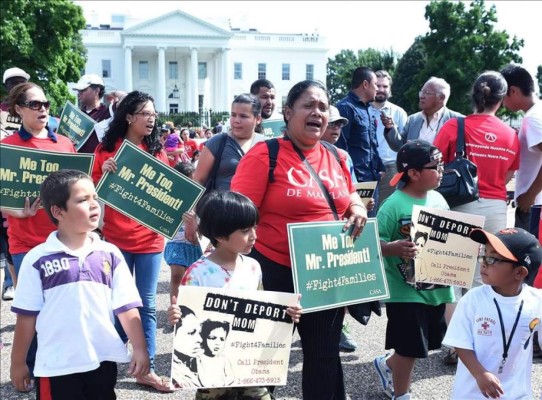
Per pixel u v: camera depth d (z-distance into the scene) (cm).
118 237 426
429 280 373
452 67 4325
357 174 612
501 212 482
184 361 268
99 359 277
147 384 430
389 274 375
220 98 6706
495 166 477
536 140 482
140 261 432
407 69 4975
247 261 299
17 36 3084
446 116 667
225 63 6512
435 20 4462
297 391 425
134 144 440
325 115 306
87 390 283
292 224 298
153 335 432
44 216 415
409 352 373
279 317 284
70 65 3444
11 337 534
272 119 616
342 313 322
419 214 369
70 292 273
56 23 3222
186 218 420
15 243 421
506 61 4372
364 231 321
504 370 291
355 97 621
